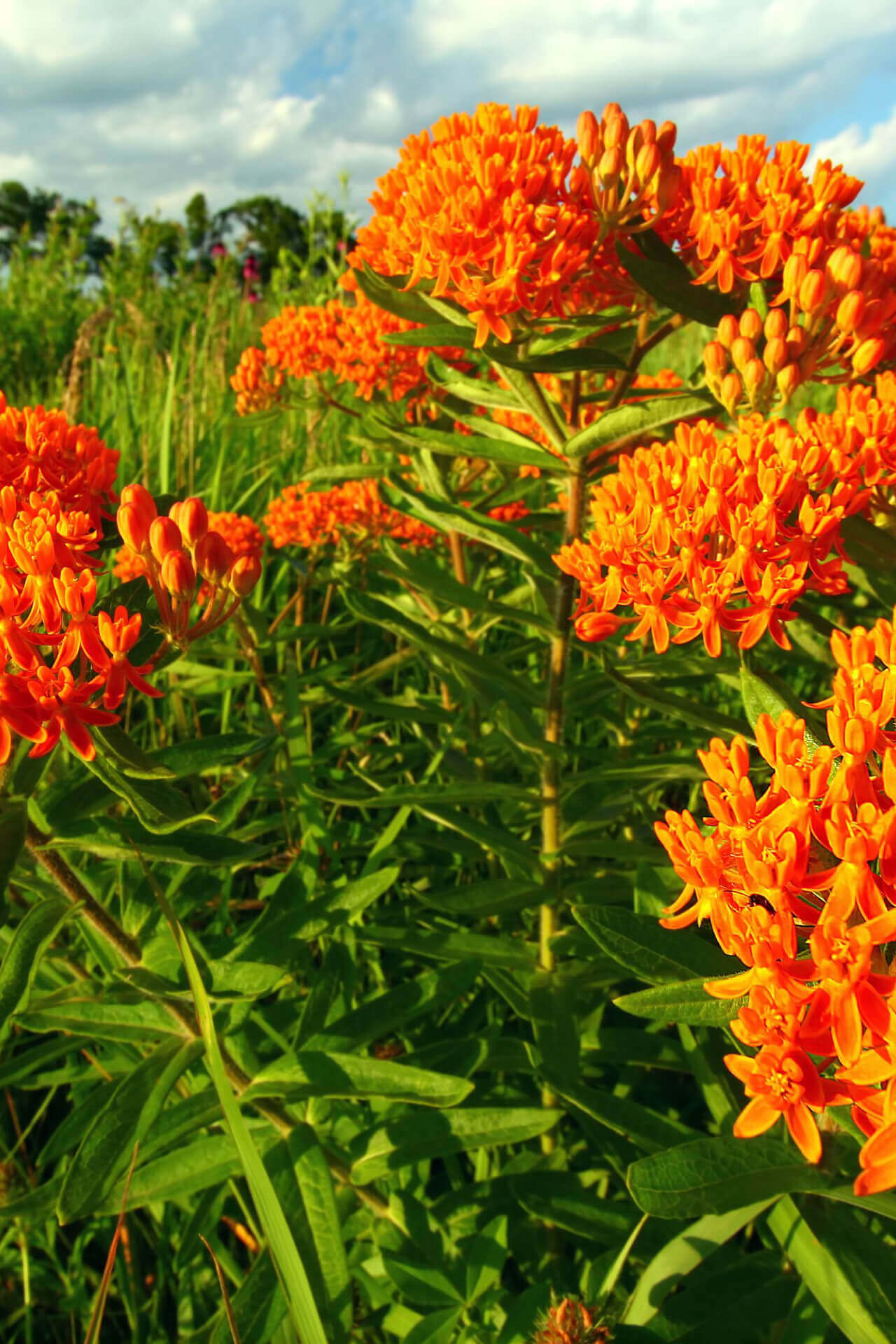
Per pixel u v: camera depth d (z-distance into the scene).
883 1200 0.22
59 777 0.35
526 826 0.44
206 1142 0.29
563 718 0.36
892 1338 0.22
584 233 0.32
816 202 0.32
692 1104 0.37
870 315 0.30
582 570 0.28
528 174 0.31
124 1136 0.26
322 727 0.55
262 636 0.46
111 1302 0.35
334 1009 0.31
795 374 0.30
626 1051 0.34
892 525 0.31
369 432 0.48
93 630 0.22
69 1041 0.34
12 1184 0.34
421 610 0.49
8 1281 0.35
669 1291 0.25
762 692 0.26
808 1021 0.18
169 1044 0.28
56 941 0.37
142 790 0.24
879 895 0.18
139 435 0.75
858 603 0.44
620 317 0.33
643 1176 0.22
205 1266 0.34
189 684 0.47
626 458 0.28
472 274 0.32
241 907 0.42
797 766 0.20
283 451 0.72
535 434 0.53
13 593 0.22
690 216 0.34
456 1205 0.32
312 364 0.49
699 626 0.27
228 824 0.31
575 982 0.34
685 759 0.33
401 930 0.34
